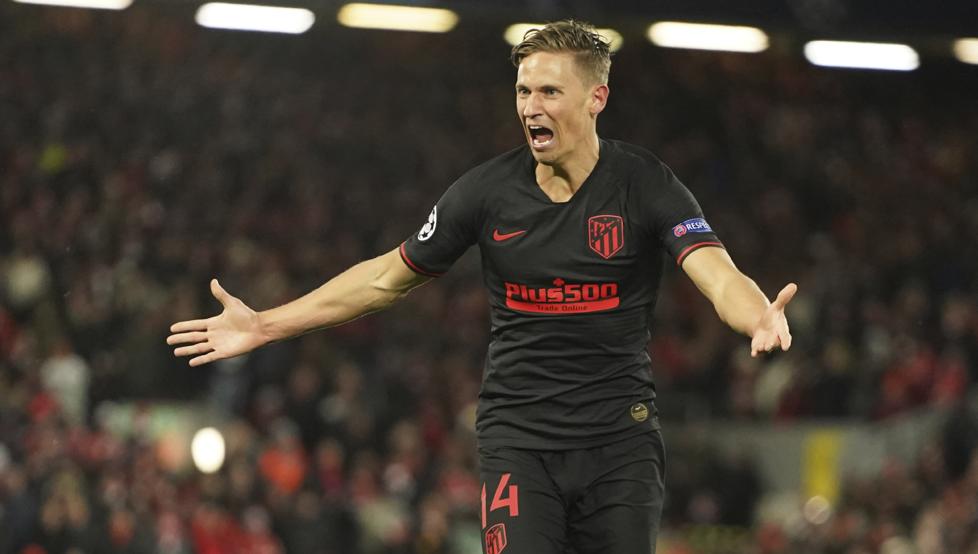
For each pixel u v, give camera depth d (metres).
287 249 49.81
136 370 39.31
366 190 56.41
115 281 42.38
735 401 45.75
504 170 11.84
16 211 47.47
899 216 61.25
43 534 30.89
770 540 38.78
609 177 11.61
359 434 39.34
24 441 33.62
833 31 47.12
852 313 48.28
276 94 60.44
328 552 34.31
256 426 39.47
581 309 11.60
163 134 55.28
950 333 47.44
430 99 64.38
